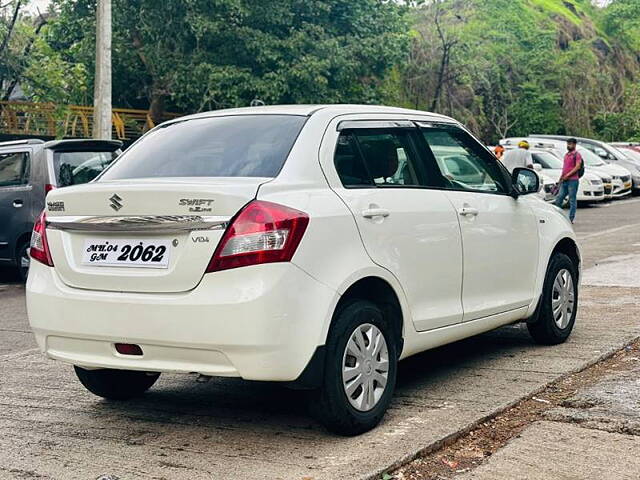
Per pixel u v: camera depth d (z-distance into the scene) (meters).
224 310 4.51
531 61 42.59
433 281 5.66
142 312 4.71
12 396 6.13
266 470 4.50
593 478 4.33
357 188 5.26
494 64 40.84
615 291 9.82
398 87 35.69
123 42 26.16
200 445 4.95
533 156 23.83
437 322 5.70
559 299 7.16
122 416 5.57
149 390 6.22
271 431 5.16
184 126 5.83
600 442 4.81
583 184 24.19
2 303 10.79
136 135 27.53
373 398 5.06
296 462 4.60
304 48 25.83
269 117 5.54
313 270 4.72
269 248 4.56
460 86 39.16
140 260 4.80
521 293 6.70
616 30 52.38
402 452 4.67
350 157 5.35
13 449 4.98
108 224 4.89
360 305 5.01
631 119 45.88
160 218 4.73
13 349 7.85
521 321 6.85
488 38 42.53
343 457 4.64
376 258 5.14
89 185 5.10
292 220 4.64
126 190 4.80
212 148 5.39
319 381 4.76
